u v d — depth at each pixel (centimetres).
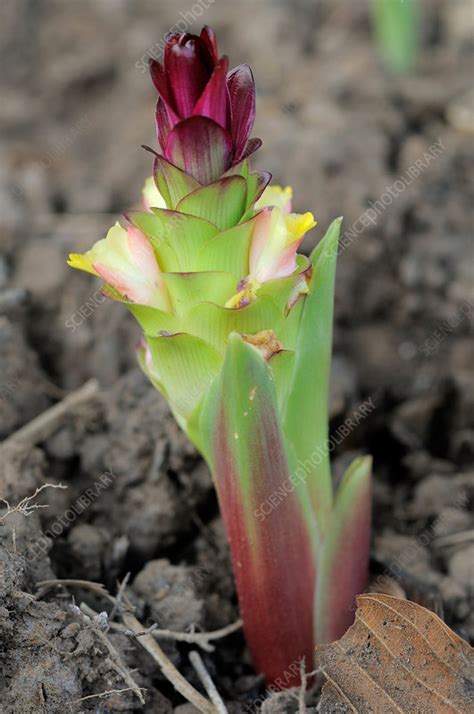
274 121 87
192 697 54
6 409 64
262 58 103
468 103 92
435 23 109
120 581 59
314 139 83
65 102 104
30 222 78
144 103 100
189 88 48
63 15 113
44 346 70
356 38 106
